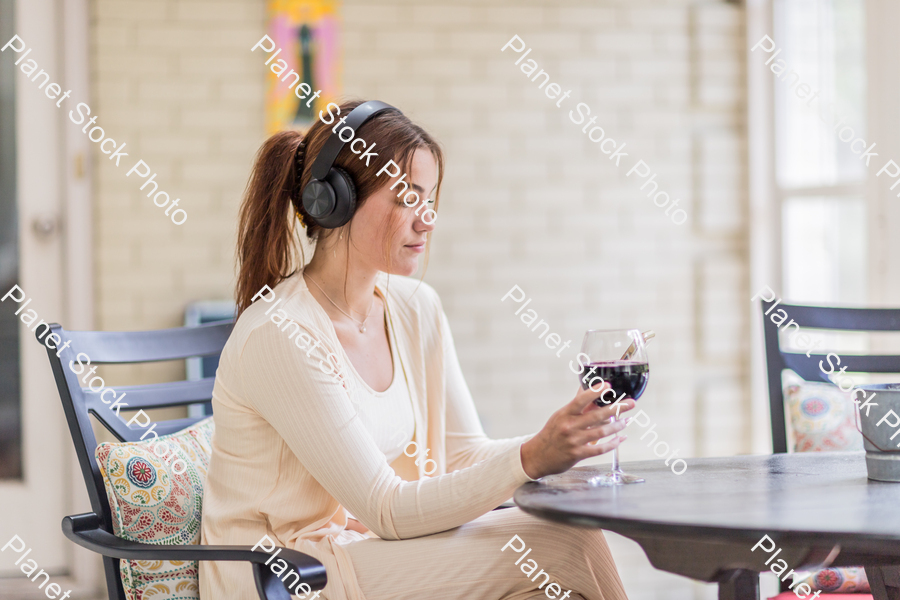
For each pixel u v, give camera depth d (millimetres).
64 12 3170
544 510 1046
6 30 3182
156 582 1410
